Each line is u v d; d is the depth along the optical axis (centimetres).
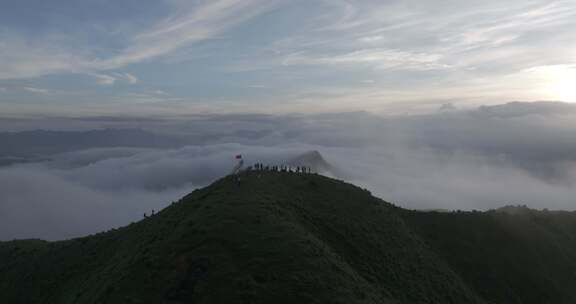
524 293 6931
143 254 5144
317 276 4338
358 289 4441
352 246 5934
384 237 6606
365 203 7706
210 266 4453
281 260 4519
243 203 6012
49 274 7569
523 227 8781
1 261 8981
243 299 3972
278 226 5244
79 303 5216
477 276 7062
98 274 6169
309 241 5044
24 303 7050
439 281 6169
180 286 4281
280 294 4044
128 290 4416
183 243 4953
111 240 7919
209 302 4009
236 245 4781
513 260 7688
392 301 4791
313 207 6794
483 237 8212
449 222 8500
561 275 7581
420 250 6950
